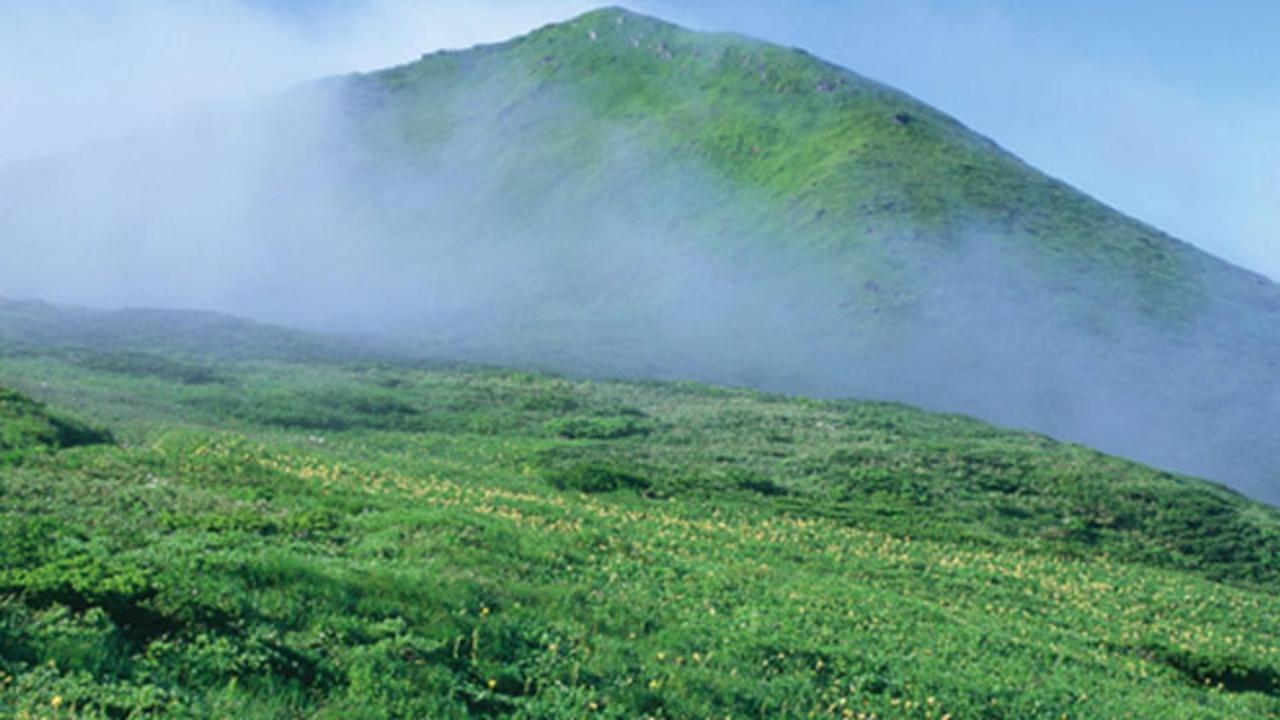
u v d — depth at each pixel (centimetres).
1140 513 5347
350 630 1619
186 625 1489
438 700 1443
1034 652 2572
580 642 1825
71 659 1297
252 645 1448
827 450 6238
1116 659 2766
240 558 1806
